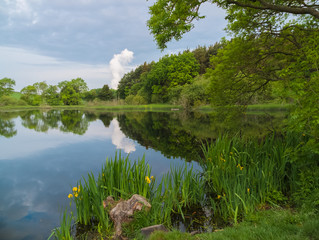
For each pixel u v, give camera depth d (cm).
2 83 7894
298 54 654
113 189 466
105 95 8425
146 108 5356
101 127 2005
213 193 550
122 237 364
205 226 407
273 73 799
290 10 474
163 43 625
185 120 2364
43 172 764
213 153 637
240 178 508
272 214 392
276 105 2775
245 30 734
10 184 650
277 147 594
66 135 1577
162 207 450
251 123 1603
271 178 500
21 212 482
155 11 612
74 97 8600
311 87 365
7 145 1245
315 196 382
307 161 444
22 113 4516
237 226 368
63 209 497
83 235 385
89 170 781
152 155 947
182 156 920
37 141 1362
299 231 298
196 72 5634
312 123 372
